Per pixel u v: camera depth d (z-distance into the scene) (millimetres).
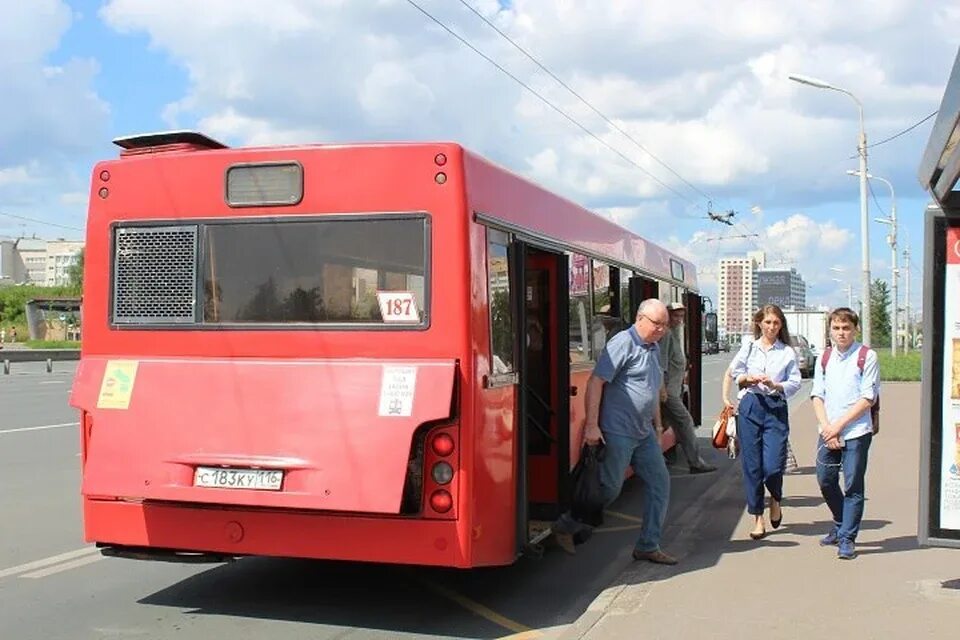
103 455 6328
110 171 6703
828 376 7730
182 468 6152
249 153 6383
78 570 7688
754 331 8734
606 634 5652
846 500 7613
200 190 6477
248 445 6074
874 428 7613
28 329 76125
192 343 6418
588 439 7375
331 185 6219
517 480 6723
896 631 5680
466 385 5930
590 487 7445
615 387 7430
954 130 5188
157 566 7887
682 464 14406
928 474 6367
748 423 8461
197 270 6449
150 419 6293
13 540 8609
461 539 5883
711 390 33125
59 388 27547
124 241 6637
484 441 6125
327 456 5918
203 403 6219
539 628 6312
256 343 6277
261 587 7281
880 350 75188
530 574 7801
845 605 6230
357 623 6383
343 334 6121
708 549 8031
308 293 6230
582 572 7902
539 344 8305
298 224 6277
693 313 16047
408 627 6301
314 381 6074
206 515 6246
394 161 6129
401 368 5965
